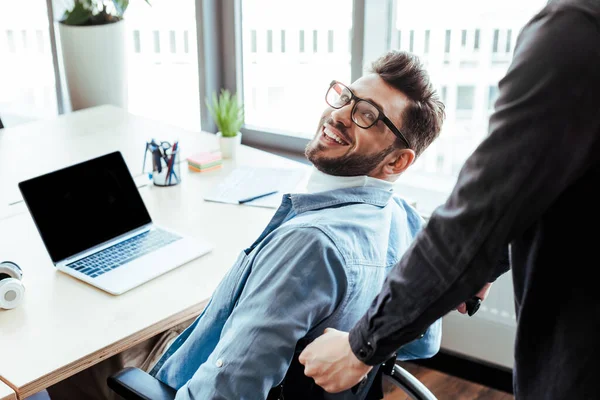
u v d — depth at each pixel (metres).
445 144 2.67
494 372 2.60
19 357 1.42
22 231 1.95
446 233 0.95
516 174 0.89
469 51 2.53
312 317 1.30
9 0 3.72
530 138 0.87
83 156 2.45
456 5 2.51
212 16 3.24
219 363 1.30
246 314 1.32
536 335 0.98
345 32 2.91
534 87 0.87
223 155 2.51
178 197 2.18
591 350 0.92
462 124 2.62
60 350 1.44
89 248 1.82
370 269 1.37
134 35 3.48
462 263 0.94
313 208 1.45
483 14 2.46
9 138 2.62
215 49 3.31
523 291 0.99
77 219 1.81
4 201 2.12
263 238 1.48
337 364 1.08
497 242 0.92
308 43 3.03
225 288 1.45
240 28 3.25
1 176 2.28
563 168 0.88
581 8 0.85
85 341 1.47
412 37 2.66
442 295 0.96
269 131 3.26
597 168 0.89
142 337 1.53
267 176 2.32
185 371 1.48
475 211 0.92
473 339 2.58
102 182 1.89
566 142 0.87
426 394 1.39
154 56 3.48
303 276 1.30
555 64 0.85
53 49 3.65
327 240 1.31
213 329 1.46
